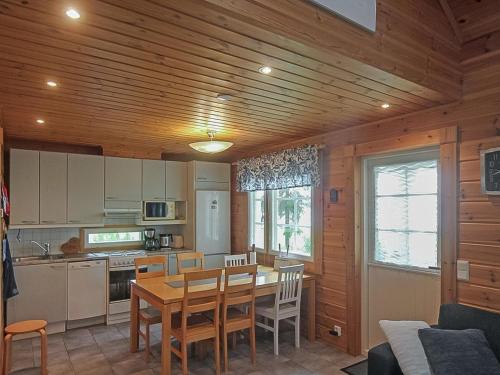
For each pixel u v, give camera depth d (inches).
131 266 187.9
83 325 177.8
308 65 82.6
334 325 152.3
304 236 175.2
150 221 209.2
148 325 137.2
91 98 109.9
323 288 158.6
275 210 195.5
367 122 140.0
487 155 100.6
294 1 68.9
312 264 163.9
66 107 119.7
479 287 101.7
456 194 108.0
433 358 81.0
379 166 143.2
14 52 76.9
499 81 99.3
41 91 103.1
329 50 74.4
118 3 57.3
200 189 217.9
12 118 134.9
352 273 144.3
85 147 200.7
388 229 139.2
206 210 216.7
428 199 125.0
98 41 71.6
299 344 152.3
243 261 185.2
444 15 103.1
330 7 73.6
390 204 138.6
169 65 83.8
